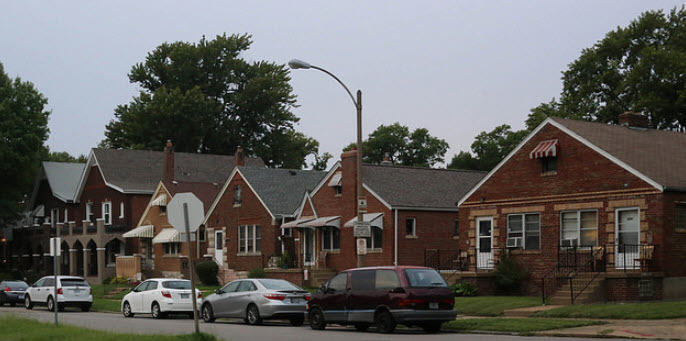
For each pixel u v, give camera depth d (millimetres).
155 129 89188
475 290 37281
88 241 66812
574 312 27938
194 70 93688
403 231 45250
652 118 55938
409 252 45281
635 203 33062
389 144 97438
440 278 25875
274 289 30141
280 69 98000
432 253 45812
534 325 25438
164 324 30547
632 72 55531
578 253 35031
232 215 56375
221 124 93875
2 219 76438
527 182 37500
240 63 95625
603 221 34156
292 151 98750
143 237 64438
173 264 61281
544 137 37031
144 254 65000
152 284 35438
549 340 22469
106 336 21109
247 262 54500
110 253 68938
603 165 34375
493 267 38562
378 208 45844
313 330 27453
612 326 24453
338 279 27359
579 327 24859
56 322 25875
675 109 54562
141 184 68938
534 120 63938
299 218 51562
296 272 47906
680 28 59031
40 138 74938
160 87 90625
